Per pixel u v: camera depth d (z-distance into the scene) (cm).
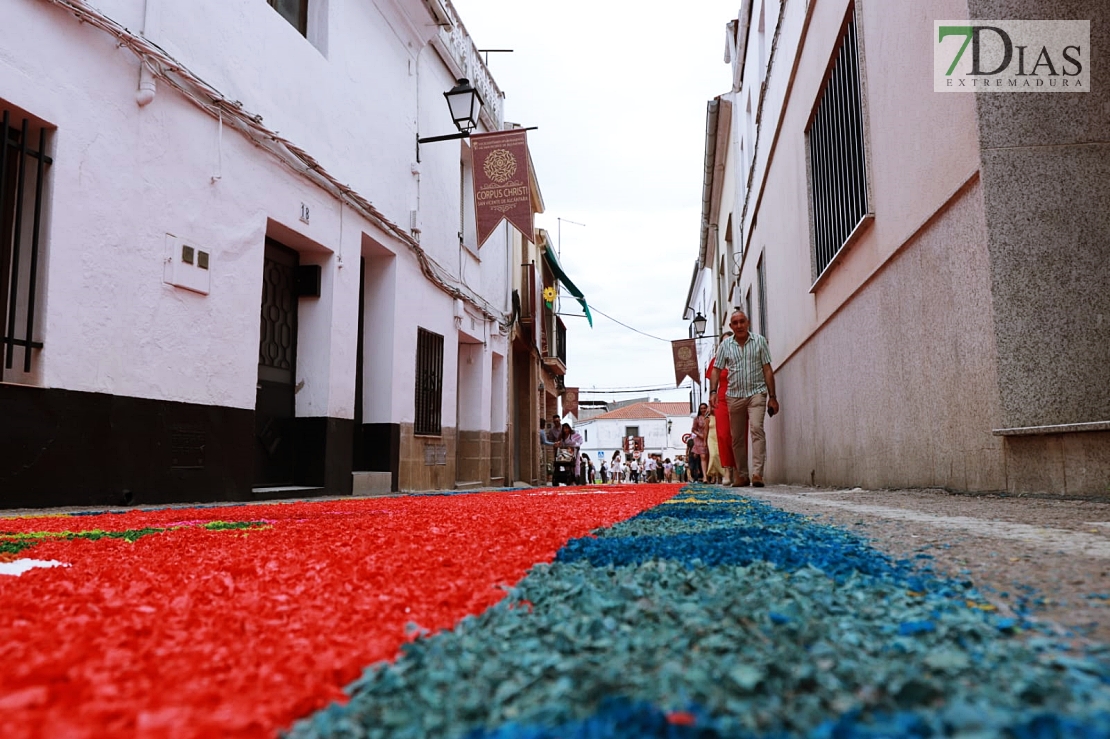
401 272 1070
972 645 91
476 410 1509
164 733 65
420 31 1139
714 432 1139
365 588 145
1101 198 372
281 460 817
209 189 645
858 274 634
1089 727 59
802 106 872
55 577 171
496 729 65
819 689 73
